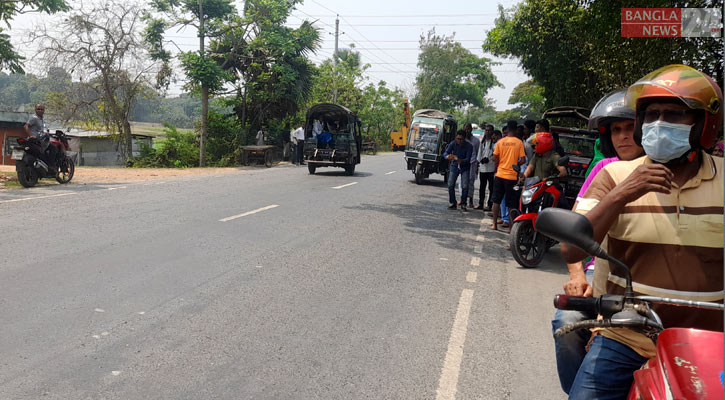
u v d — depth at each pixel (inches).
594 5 445.1
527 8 762.8
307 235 370.6
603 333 93.4
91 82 1154.0
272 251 319.0
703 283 88.5
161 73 1128.2
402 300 245.0
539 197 333.4
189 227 368.5
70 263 266.7
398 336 202.1
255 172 919.0
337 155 876.0
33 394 146.3
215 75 1093.8
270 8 1191.6
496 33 812.6
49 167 579.5
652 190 83.6
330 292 249.8
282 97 1293.1
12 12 655.1
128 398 147.3
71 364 164.7
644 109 90.8
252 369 168.6
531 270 319.6
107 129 1181.7
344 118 946.1
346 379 165.5
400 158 1649.9
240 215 427.2
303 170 1007.0
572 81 748.6
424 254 340.8
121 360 169.5
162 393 151.0
